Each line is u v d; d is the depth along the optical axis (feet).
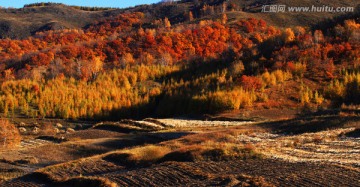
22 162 139.74
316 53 384.27
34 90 417.28
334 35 438.81
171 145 125.70
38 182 93.76
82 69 470.80
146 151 112.37
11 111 380.58
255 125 175.63
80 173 98.32
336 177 68.64
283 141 123.13
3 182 97.66
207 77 390.83
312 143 115.24
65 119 362.94
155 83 437.58
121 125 230.89
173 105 345.51
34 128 304.91
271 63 393.50
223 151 94.89
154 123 246.68
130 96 398.42
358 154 92.84
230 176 72.02
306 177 69.41
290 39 449.48
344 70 349.20
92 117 367.25
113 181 81.87
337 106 292.61
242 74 386.32
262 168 79.71
